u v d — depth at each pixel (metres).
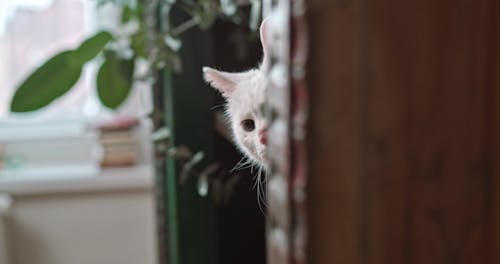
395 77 0.36
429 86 0.36
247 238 1.29
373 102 0.36
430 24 0.35
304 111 0.36
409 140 0.36
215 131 1.24
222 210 1.27
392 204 0.37
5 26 1.54
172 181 1.25
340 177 0.36
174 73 1.22
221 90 1.08
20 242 1.56
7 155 1.58
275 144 0.39
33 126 1.61
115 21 1.55
